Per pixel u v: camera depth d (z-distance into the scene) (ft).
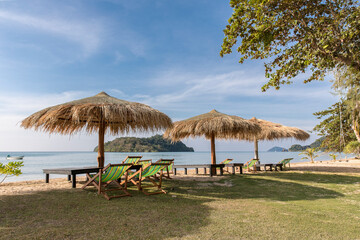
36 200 13.78
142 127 23.39
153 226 9.53
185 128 29.35
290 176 27.78
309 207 13.05
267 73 16.47
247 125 28.48
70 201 13.71
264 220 10.43
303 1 13.56
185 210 12.12
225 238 8.32
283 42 15.19
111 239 8.14
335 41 13.10
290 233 8.86
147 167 17.24
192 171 38.29
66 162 87.25
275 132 38.32
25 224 9.65
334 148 81.10
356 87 15.58
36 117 18.95
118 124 26.32
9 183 21.45
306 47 14.08
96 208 12.31
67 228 9.21
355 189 19.42
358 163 51.44
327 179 25.27
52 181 23.03
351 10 13.57
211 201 14.48
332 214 11.57
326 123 83.10
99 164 22.25
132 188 18.89
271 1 13.04
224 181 23.66
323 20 13.75
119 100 22.86
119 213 11.41
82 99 21.91
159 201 14.24
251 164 34.22
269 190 18.76
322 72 16.78
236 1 13.88
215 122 27.58
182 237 8.38
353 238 8.41
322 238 8.39
